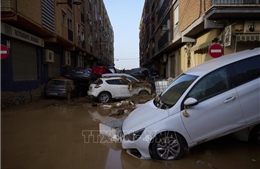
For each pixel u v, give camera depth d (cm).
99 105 1237
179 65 2050
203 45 1320
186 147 460
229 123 465
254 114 471
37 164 455
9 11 986
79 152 516
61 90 1484
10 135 664
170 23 2058
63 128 739
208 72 488
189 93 474
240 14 1002
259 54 503
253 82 480
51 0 1520
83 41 2739
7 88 1166
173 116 455
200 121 456
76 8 2353
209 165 432
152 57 3547
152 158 460
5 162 467
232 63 495
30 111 1066
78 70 1894
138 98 1295
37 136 651
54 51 1917
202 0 1163
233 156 470
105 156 489
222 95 469
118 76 1486
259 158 458
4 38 1141
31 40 1402
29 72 1446
